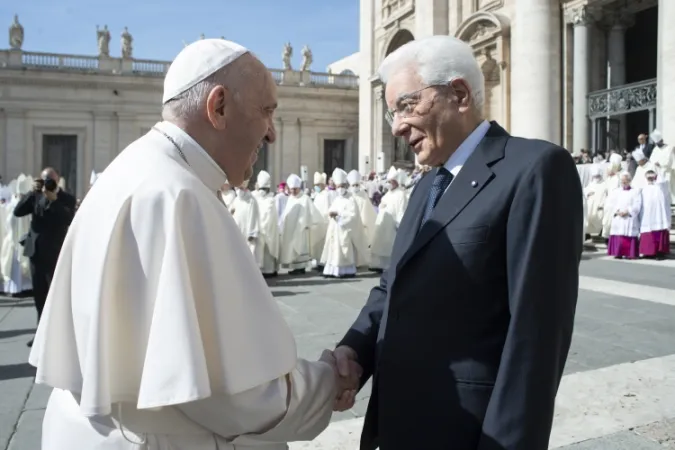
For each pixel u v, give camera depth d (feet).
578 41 58.80
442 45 5.91
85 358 4.57
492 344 5.55
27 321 25.57
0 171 104.01
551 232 5.17
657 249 41.37
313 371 5.60
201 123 5.16
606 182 50.78
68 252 4.99
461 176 5.85
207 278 4.57
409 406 5.79
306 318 24.00
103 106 109.29
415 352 5.80
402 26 88.12
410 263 5.94
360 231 39.81
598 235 53.78
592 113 58.65
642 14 78.13
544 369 4.97
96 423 4.83
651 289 28.30
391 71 6.14
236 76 5.14
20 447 11.83
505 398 4.96
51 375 4.90
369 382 15.37
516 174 5.47
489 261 5.51
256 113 5.27
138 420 4.67
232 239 4.86
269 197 40.27
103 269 4.50
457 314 5.62
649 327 20.47
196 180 4.86
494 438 4.91
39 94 105.91
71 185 109.50
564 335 5.13
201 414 4.59
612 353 17.22
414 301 5.85
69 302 4.96
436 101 5.89
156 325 4.31
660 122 48.80
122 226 4.61
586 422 11.94
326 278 38.88
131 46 111.65
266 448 5.31
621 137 60.95
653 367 15.61
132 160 4.98
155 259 4.52
